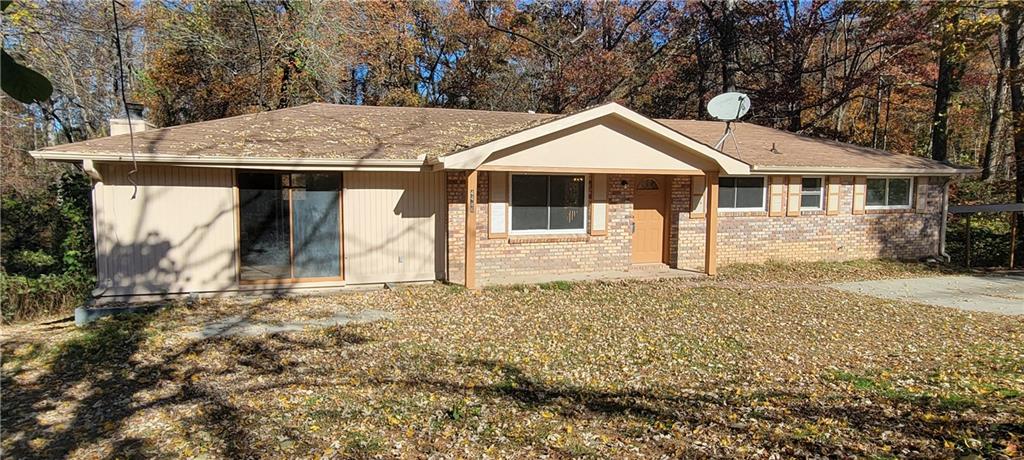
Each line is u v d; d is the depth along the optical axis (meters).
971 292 11.06
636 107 27.09
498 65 26.70
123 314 8.56
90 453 4.29
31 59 13.30
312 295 10.07
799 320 8.41
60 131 19.25
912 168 14.51
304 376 5.94
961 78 20.77
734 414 4.82
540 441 4.42
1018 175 16.42
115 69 17.03
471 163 9.89
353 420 4.83
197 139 9.91
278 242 10.30
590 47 26.00
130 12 16.14
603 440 4.43
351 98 24.31
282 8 19.09
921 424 4.41
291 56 18.86
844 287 11.53
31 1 12.49
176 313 8.62
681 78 26.03
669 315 8.70
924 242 15.57
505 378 5.88
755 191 13.89
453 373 6.04
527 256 12.04
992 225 17.77
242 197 10.03
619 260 12.89
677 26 25.62
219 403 5.21
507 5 26.02
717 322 8.26
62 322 8.90
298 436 4.52
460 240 11.39
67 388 5.63
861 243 14.89
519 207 12.02
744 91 24.83
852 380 5.64
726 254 13.66
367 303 9.47
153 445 4.40
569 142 10.80
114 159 8.58
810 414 4.76
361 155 10.12
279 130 11.22
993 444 3.94
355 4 21.70
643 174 12.46
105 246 9.20
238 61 19.34
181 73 19.98
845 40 23.56
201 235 9.76
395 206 10.94
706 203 12.52
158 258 9.52
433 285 11.02
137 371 6.11
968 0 15.40
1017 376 5.61
